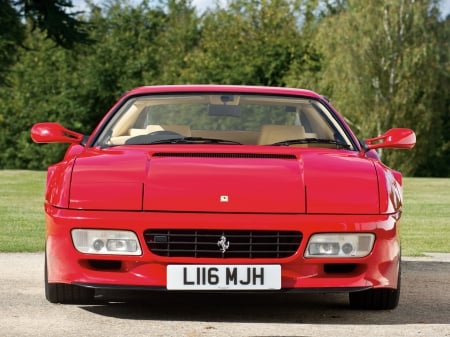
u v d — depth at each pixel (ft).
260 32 268.21
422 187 116.57
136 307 24.71
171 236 21.90
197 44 296.71
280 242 21.95
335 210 22.26
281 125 27.43
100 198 22.40
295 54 261.85
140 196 22.30
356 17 224.74
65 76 274.36
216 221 21.75
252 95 28.22
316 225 21.91
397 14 223.71
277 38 265.13
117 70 273.33
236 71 262.88
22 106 277.23
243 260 21.74
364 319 23.29
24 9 152.76
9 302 25.30
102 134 26.86
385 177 23.59
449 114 256.52
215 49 271.49
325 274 22.30
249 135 27.94
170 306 24.97
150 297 26.55
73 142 27.91
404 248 44.37
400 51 223.71
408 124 230.89
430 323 22.81
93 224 22.08
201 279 21.70
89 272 22.35
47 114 274.98
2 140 280.51
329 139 27.22
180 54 282.97
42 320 22.56
